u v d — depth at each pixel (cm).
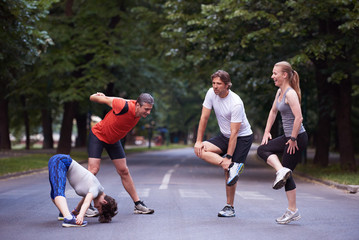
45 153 3909
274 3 2111
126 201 1131
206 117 874
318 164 2800
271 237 714
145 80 3909
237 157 861
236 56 2395
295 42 2209
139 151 5656
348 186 1562
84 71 3306
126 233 739
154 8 3444
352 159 2381
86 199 791
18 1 1633
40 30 1894
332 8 2002
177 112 8825
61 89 3250
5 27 1712
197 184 1691
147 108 827
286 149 816
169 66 3750
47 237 706
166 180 1825
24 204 1080
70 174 802
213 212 971
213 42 2298
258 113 4059
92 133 869
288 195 831
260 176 2266
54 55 3159
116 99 842
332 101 2419
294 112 787
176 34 2494
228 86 843
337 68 2194
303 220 877
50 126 5375
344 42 2039
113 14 3419
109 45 3438
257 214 950
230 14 2089
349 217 919
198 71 2892
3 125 4756
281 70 805
